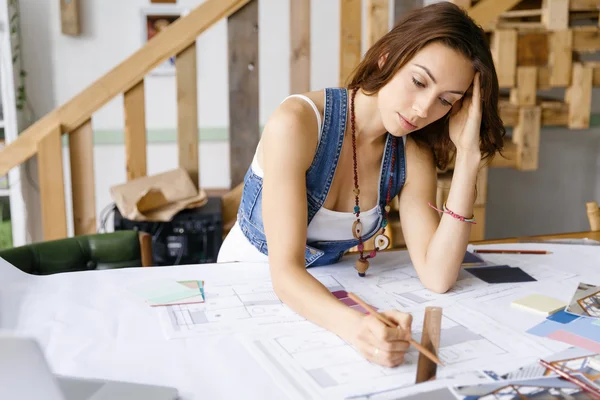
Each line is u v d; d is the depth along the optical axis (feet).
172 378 2.88
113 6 11.73
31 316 3.59
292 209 3.90
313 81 12.53
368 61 4.09
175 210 8.57
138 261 5.59
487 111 4.28
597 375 2.84
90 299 3.88
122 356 3.10
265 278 4.33
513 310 3.75
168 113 12.26
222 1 8.37
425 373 2.88
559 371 2.87
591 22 11.23
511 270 4.54
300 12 8.58
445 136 4.54
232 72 8.77
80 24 11.69
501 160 9.20
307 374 2.90
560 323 3.53
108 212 11.76
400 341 3.01
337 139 4.22
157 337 3.33
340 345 3.22
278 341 3.27
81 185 8.48
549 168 12.82
